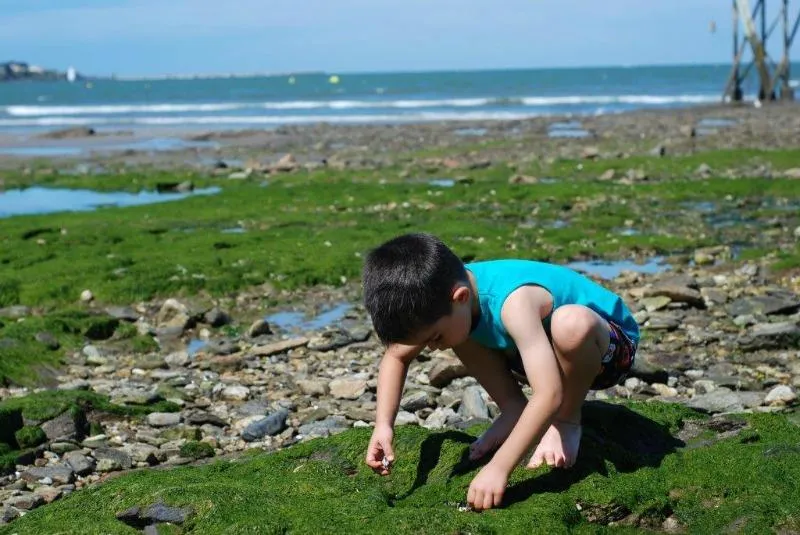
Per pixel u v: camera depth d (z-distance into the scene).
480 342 4.24
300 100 82.62
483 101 71.00
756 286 10.55
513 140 32.06
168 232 14.70
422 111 59.56
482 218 15.74
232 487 4.09
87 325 9.48
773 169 20.52
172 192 21.67
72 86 177.88
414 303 3.85
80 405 6.74
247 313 10.47
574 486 4.04
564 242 13.44
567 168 22.08
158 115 63.50
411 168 23.75
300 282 11.48
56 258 12.80
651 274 11.32
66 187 22.69
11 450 6.15
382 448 4.27
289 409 7.21
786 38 49.34
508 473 3.91
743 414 5.08
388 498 4.17
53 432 6.42
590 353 4.07
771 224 14.48
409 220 15.42
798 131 30.20
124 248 13.41
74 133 43.22
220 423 6.82
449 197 17.89
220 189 21.64
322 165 25.48
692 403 6.59
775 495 3.97
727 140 28.20
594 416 4.80
